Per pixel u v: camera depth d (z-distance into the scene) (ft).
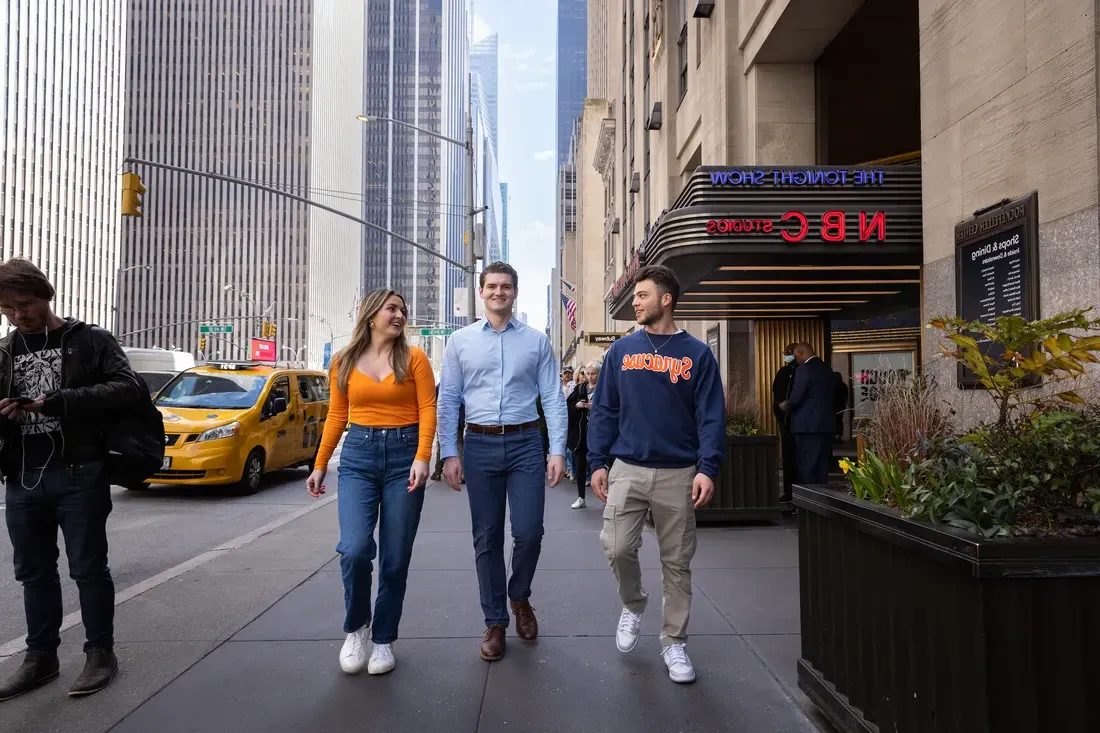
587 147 175.52
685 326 57.52
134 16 358.02
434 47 554.46
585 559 20.59
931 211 20.90
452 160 570.05
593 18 210.18
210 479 34.32
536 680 11.87
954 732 7.23
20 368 11.43
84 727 10.40
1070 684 6.81
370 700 11.18
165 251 352.90
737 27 41.22
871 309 40.29
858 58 39.83
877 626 8.75
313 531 25.20
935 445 8.53
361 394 12.36
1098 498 7.72
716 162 43.52
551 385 13.38
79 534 11.62
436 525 25.98
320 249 375.25
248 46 360.48
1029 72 16.69
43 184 249.75
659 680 11.83
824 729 10.16
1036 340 8.85
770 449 25.73
